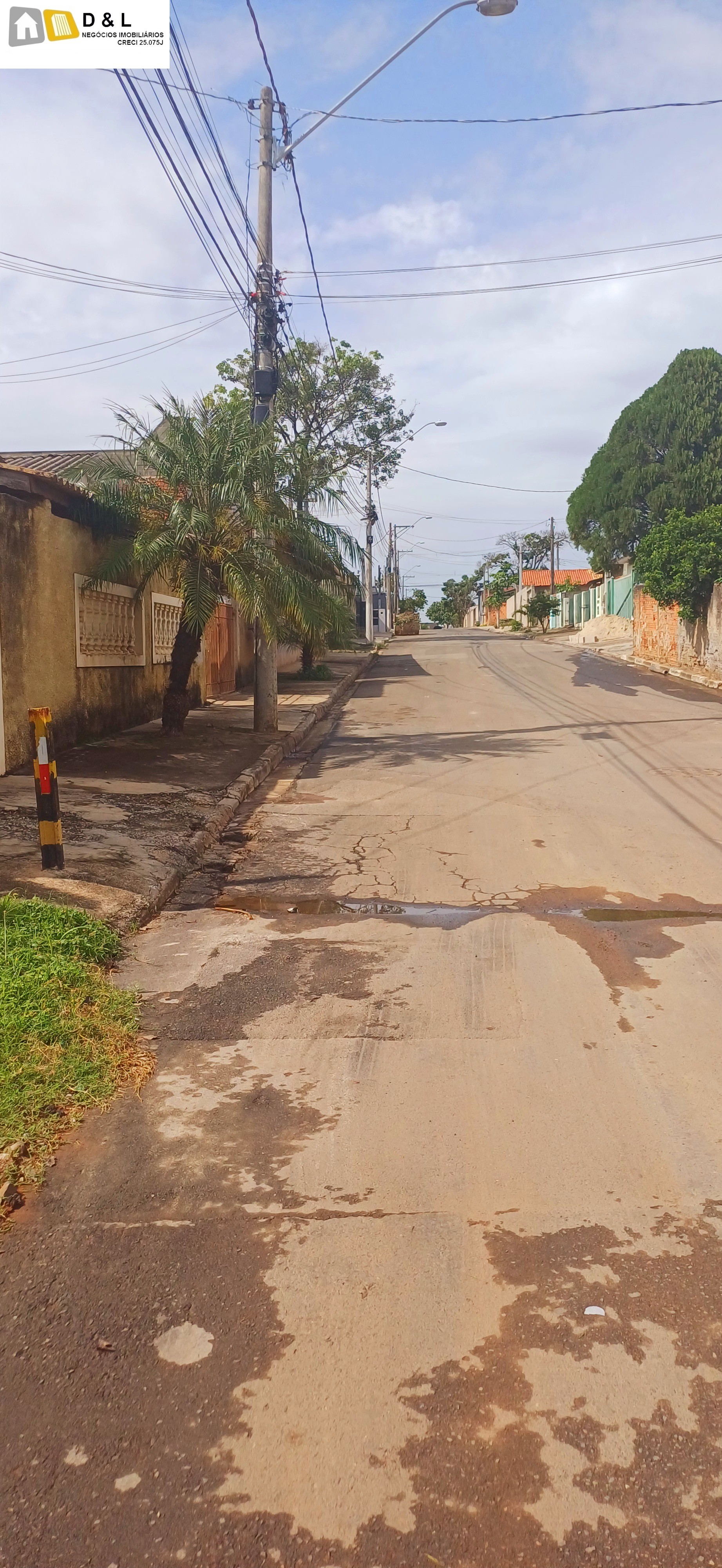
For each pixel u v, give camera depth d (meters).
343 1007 5.11
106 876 7.05
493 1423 2.44
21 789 9.70
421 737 15.51
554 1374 2.59
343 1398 2.52
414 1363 2.63
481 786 11.32
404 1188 3.45
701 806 10.18
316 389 29.95
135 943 6.15
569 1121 3.91
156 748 12.79
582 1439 2.39
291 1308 2.85
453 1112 3.99
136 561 12.23
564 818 9.71
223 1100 4.10
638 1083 4.25
